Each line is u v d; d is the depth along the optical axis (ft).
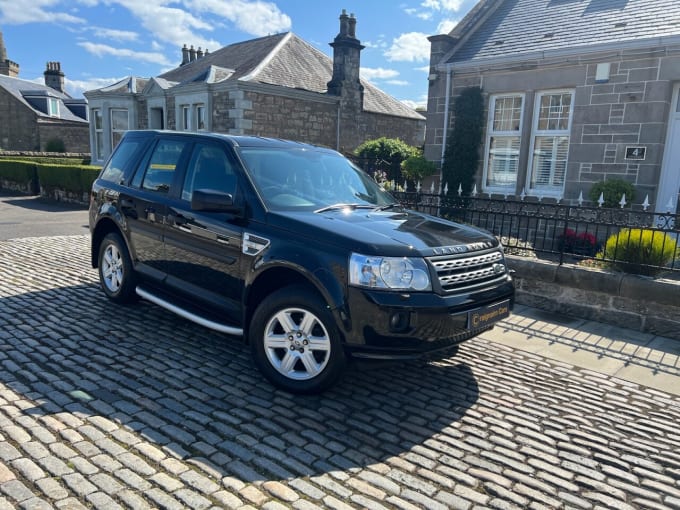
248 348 15.79
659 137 31.89
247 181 14.43
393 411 12.42
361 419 11.93
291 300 12.56
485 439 11.39
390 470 10.03
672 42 30.32
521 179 38.58
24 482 8.92
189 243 15.49
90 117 75.41
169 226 16.16
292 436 11.00
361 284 11.71
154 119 70.44
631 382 14.93
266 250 13.17
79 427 10.76
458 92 41.29
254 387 13.19
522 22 41.68
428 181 44.34
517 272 22.24
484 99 39.83
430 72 43.06
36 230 37.27
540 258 23.71
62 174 56.75
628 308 19.48
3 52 126.21
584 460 10.80
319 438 11.00
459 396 13.46
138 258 17.67
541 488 9.77
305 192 15.08
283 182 14.97
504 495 9.48
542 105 37.68
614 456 11.01
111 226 19.42
